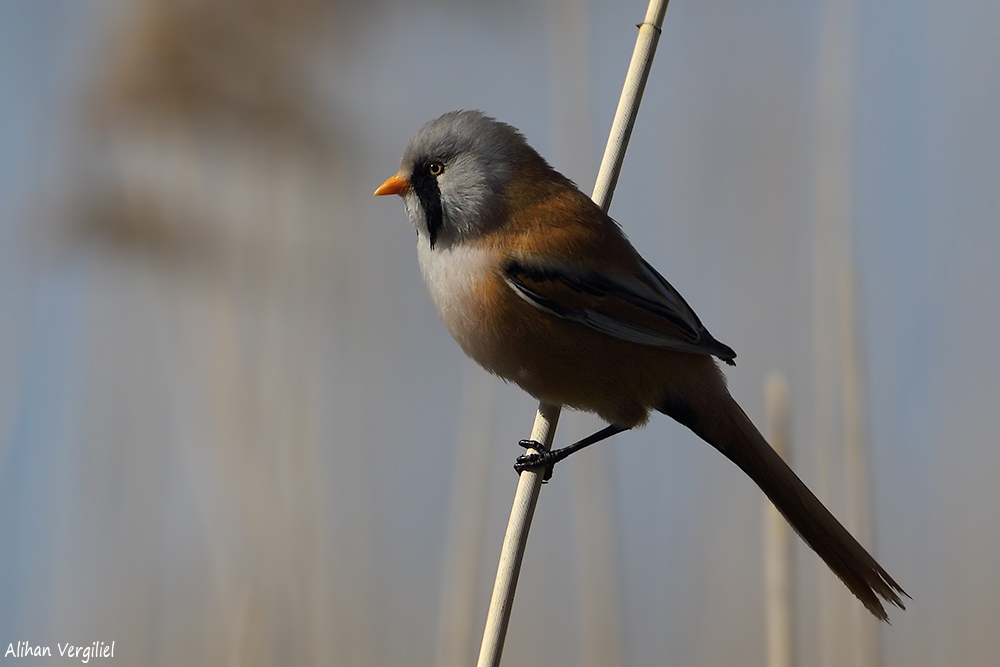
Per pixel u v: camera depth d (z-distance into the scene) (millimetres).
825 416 9539
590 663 9383
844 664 9062
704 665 10719
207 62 10477
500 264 8008
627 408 8148
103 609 10398
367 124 11258
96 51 10609
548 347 8016
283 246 10844
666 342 7875
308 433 10531
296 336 10766
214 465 10266
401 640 11211
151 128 10477
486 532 11484
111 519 10586
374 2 11070
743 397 11297
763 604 11031
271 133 10664
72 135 10617
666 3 8250
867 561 7430
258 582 10117
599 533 9547
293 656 10062
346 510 10727
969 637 10727
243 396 10422
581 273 7988
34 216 10625
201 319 10562
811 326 10914
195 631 10336
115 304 10914
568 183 8422
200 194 10641
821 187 9648
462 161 8234
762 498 11234
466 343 8305
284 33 10625
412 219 8469
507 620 7250
